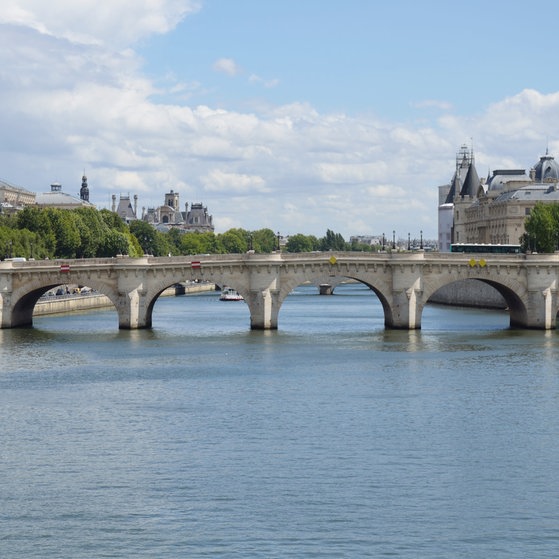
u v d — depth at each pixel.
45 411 123.75
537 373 151.00
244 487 94.56
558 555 80.56
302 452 105.62
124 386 140.38
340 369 155.12
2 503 90.56
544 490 94.31
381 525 85.94
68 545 82.12
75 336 199.25
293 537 83.50
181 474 98.19
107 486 94.81
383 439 110.81
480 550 81.31
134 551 81.06
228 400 130.62
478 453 105.50
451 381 144.25
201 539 83.19
